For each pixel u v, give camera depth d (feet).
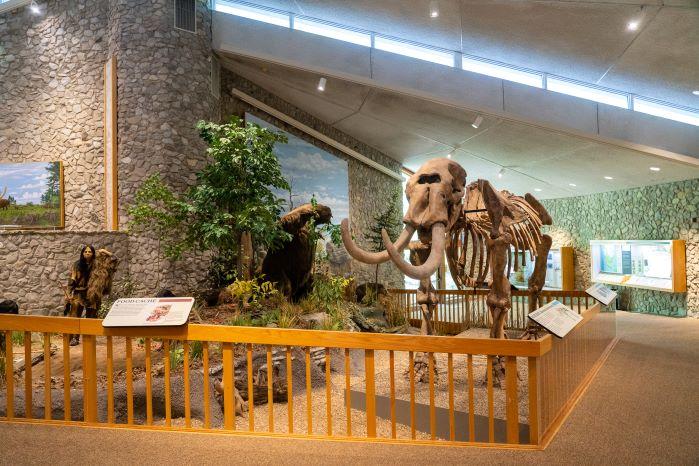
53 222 36.09
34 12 37.83
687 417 13.15
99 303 22.93
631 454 10.55
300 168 43.50
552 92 32.12
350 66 34.94
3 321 12.14
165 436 11.11
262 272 30.19
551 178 43.34
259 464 9.76
